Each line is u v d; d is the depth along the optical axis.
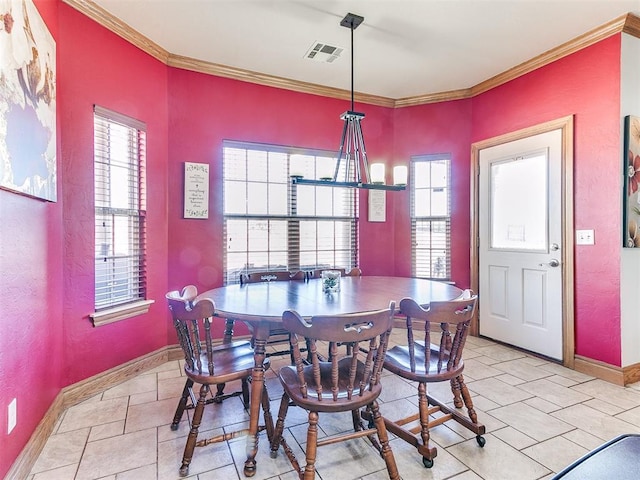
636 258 2.63
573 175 2.83
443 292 2.24
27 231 1.69
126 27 2.61
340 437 1.54
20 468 1.54
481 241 3.64
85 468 1.64
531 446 1.81
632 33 2.58
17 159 1.49
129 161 2.75
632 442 0.93
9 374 1.49
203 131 3.21
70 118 2.25
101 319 2.44
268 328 1.75
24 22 1.57
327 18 2.55
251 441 1.65
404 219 4.05
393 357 1.95
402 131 4.06
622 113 2.55
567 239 2.87
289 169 3.61
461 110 3.82
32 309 1.75
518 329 3.27
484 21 2.58
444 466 1.66
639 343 2.64
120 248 2.67
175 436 1.90
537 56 3.06
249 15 2.51
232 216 3.36
